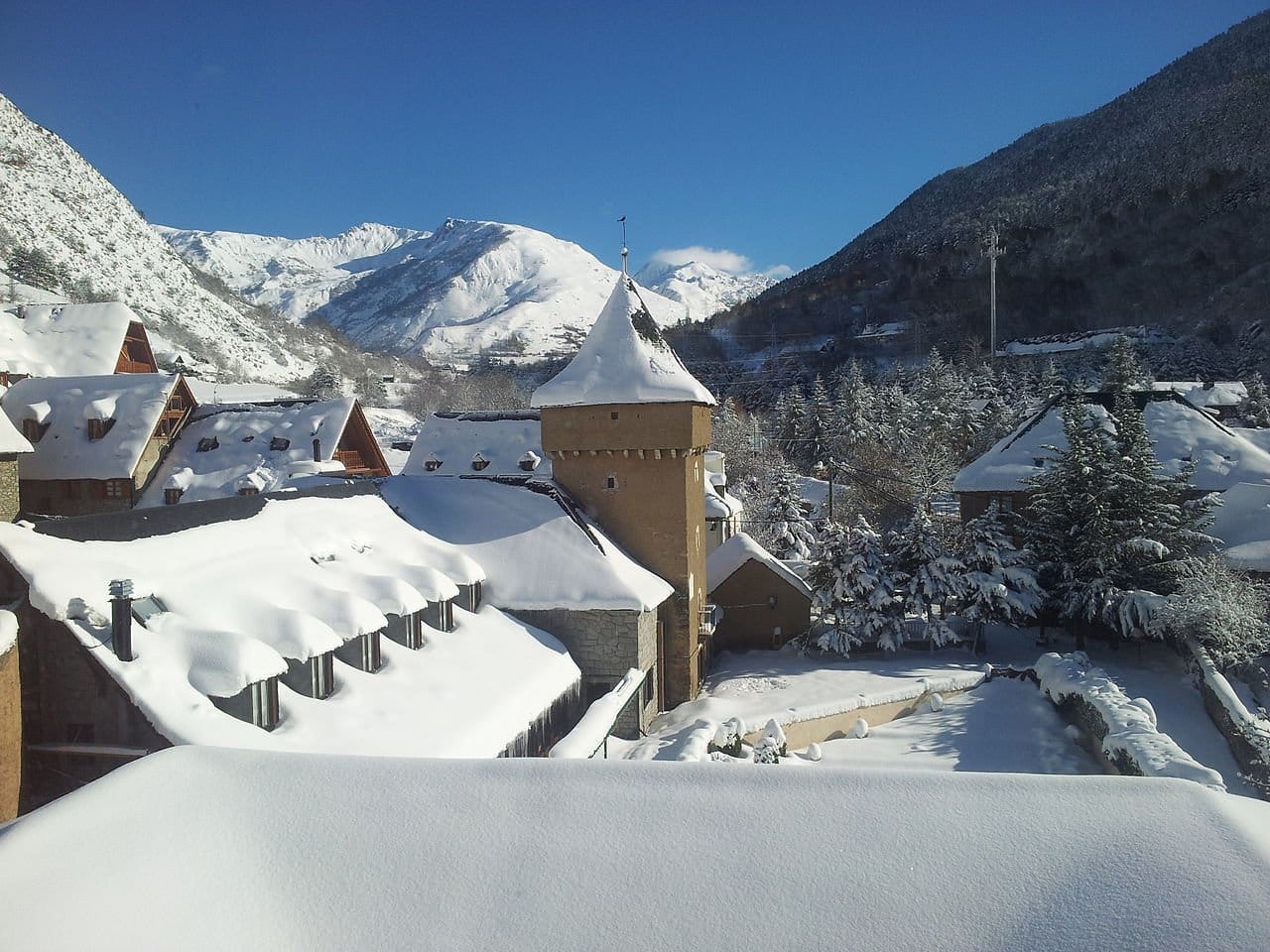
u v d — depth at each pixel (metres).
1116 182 154.62
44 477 39.75
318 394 109.31
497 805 5.21
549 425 29.75
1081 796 4.98
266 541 19.45
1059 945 4.15
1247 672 29.92
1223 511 39.34
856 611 34.53
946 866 4.61
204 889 4.74
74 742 13.44
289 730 14.63
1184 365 100.06
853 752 25.95
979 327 134.75
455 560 24.05
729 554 37.06
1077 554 35.06
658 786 5.27
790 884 4.60
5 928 4.20
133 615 14.38
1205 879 4.29
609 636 25.05
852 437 76.75
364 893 4.75
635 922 4.50
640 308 30.80
